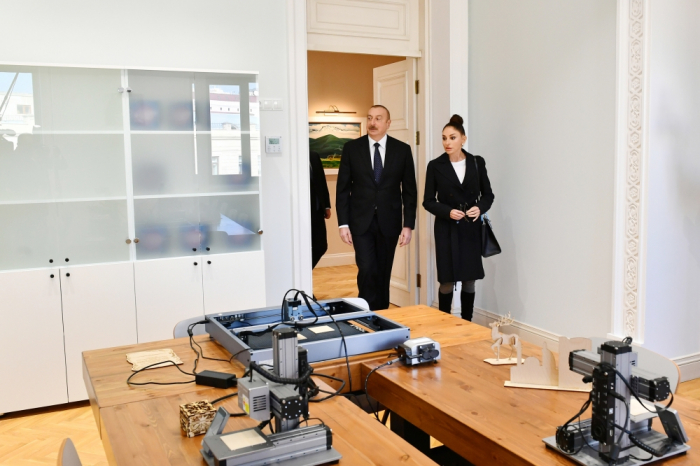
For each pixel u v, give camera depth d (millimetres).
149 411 1555
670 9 3605
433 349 1943
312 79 8031
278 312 2369
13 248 3455
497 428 1437
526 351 2070
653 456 1265
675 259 3793
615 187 3791
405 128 5594
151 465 1262
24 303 3441
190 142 3783
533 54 4461
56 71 3459
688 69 3713
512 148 4734
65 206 3543
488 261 5086
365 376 1928
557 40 4234
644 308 3695
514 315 4801
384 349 2043
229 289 3914
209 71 3752
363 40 5125
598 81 3922
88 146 3568
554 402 1601
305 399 1277
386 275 4820
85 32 3883
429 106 5277
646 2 3543
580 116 4078
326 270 8289
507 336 1918
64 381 3555
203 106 3787
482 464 1413
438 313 2664
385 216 4676
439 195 4535
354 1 5059
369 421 1483
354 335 2002
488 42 4918
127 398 1649
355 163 4676
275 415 1282
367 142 4688
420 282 5543
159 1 4047
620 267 3814
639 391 1262
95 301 3594
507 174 4809
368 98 8398
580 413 1337
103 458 2945
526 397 1640
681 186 3764
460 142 4438
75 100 3516
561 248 4301
